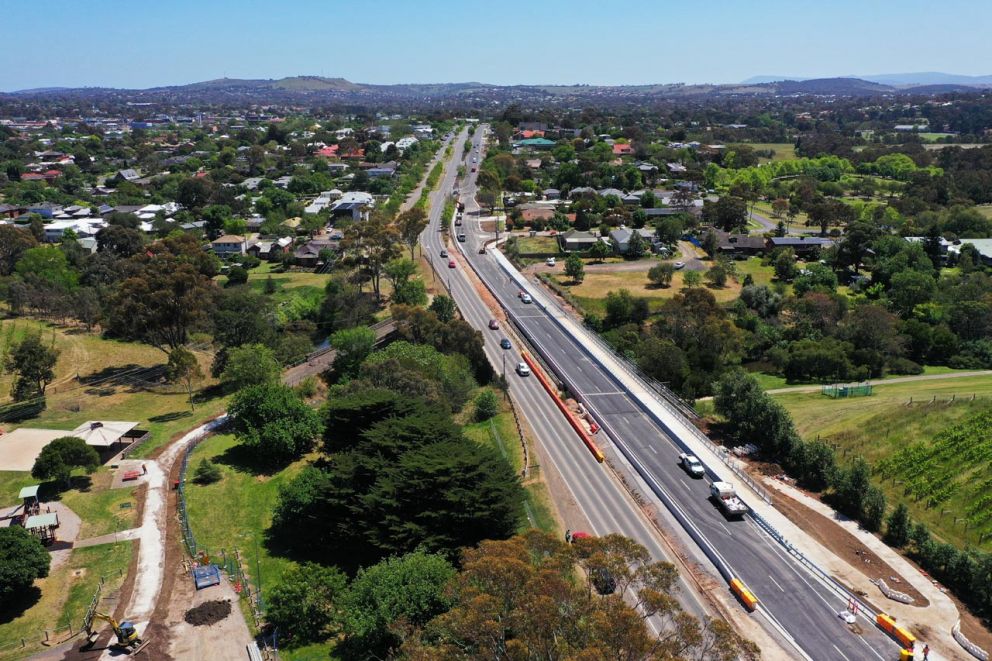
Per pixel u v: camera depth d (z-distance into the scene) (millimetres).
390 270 143125
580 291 150875
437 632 44344
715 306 125312
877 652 54125
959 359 119875
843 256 170875
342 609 52688
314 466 79250
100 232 178500
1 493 70188
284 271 172375
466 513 59312
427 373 94312
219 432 87688
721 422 92875
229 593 57625
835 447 83688
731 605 59531
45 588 56906
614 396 100500
